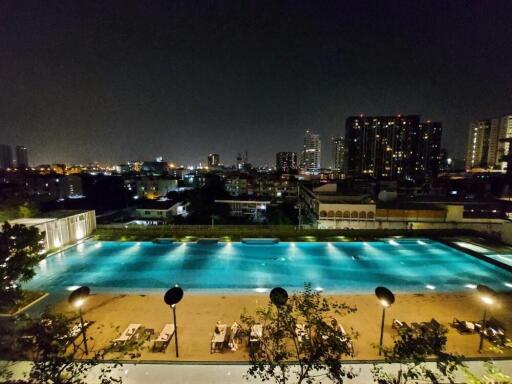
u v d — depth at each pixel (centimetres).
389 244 2898
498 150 14325
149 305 1558
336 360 714
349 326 1333
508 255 2542
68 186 7712
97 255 2542
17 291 1303
